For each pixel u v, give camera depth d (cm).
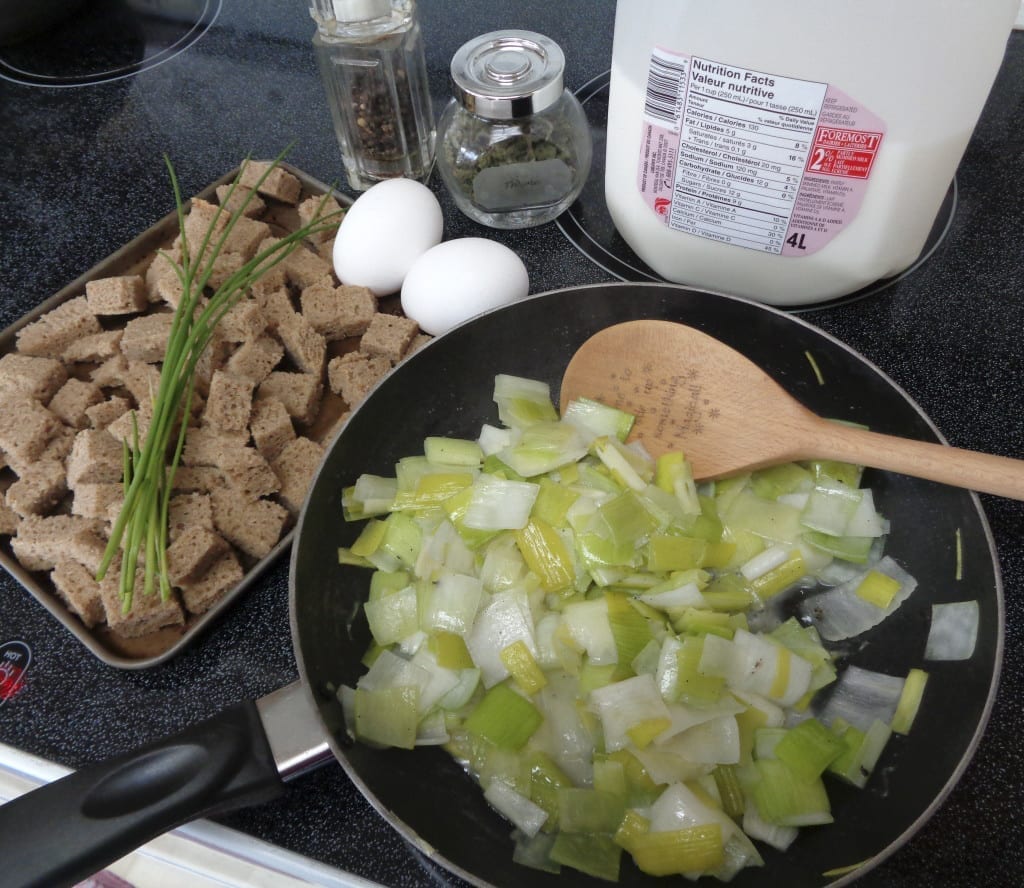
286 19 54
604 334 34
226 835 28
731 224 35
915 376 36
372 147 44
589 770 29
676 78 31
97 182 46
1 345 40
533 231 43
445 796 28
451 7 53
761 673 29
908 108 30
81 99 50
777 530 33
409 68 42
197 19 54
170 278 40
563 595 32
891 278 39
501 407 35
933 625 30
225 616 32
